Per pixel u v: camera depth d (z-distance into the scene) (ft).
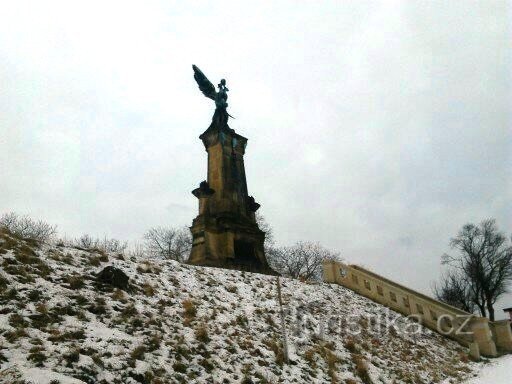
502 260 119.85
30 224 108.37
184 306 31.04
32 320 20.70
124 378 18.21
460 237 129.18
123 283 29.71
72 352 18.21
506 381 33.30
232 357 25.43
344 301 52.80
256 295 41.81
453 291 130.82
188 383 20.30
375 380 31.01
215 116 70.74
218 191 64.95
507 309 129.08
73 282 26.84
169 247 162.61
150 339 23.22
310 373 27.73
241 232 61.00
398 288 58.39
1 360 16.31
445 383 34.91
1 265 25.68
